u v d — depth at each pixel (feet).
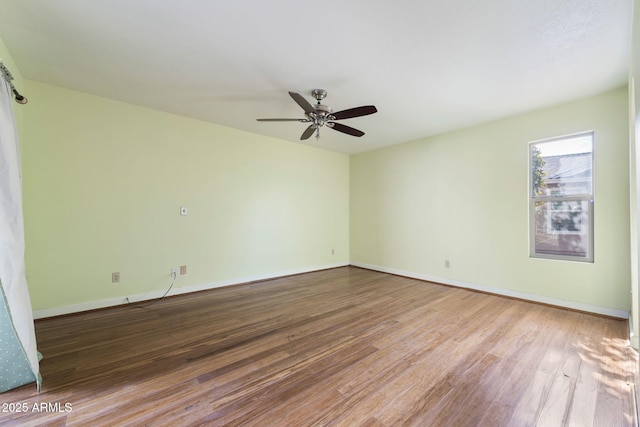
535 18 5.87
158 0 5.44
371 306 10.55
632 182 7.27
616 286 9.21
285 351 7.07
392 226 16.42
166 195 11.54
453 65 7.73
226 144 13.29
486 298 11.57
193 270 12.32
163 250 11.49
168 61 7.68
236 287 13.32
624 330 8.21
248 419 4.72
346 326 8.66
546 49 6.96
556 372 6.10
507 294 11.71
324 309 10.23
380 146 16.66
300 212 16.42
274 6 5.59
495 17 5.85
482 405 5.08
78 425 4.55
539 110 10.84
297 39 6.67
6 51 7.08
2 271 5.23
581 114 9.86
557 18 5.87
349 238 19.16
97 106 9.96
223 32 6.43
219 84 8.97
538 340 7.64
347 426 4.57
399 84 8.85
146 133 11.03
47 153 9.09
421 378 5.90
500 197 11.93
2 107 5.33
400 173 15.99
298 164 16.26
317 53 7.25
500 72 8.09
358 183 18.57
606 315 9.37
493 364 6.44
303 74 8.30
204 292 12.42
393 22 6.04
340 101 10.11
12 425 4.54
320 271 17.19
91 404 5.07
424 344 7.44
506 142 11.76
